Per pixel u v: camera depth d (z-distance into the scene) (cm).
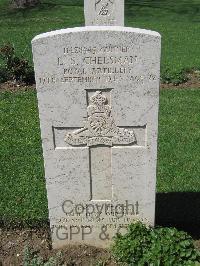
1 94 263
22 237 144
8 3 560
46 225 149
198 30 448
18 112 239
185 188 170
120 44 113
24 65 279
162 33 434
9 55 278
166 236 125
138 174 130
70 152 128
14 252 138
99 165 130
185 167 184
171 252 121
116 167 130
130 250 123
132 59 115
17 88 274
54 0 579
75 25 465
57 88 119
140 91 119
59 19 493
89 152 128
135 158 128
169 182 174
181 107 245
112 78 117
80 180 131
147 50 114
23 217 153
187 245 123
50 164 129
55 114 122
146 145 126
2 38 409
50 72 117
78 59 115
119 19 249
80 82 118
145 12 536
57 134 125
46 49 114
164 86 278
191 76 294
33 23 477
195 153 195
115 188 133
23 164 188
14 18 502
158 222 152
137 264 123
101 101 120
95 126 124
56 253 137
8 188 171
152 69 116
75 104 121
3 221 150
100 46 113
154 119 122
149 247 125
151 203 134
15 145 204
